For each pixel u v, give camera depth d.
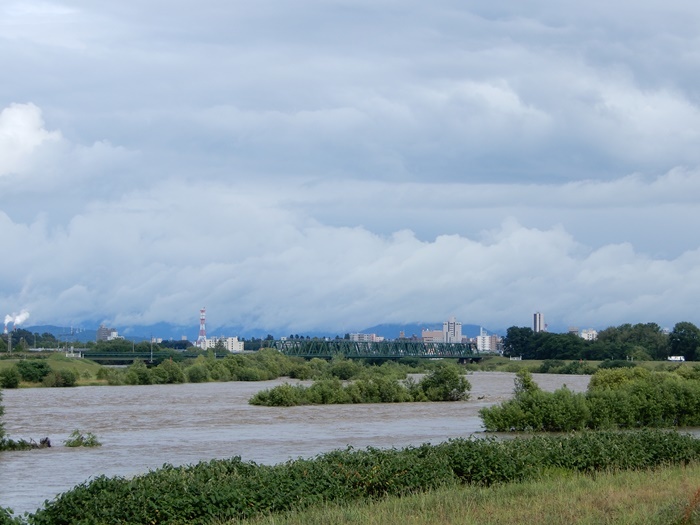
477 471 36.53
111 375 192.75
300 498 31.14
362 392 123.88
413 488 33.91
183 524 28.78
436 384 128.38
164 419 94.38
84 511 28.95
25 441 67.50
